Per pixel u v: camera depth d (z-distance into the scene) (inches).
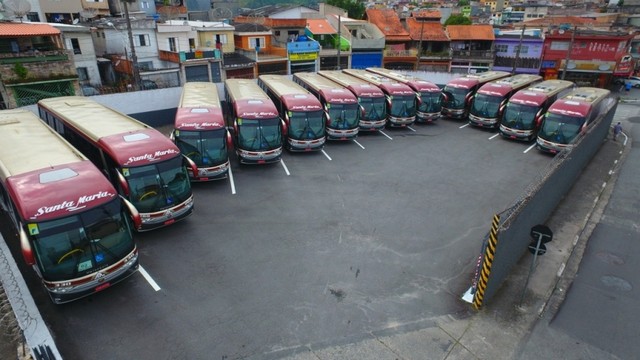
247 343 349.7
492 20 3125.0
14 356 321.1
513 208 438.0
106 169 515.2
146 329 361.4
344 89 896.9
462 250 500.1
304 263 462.0
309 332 364.2
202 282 425.1
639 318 404.5
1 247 440.1
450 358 344.2
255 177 692.1
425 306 402.6
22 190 371.9
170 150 501.4
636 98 1643.7
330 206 598.5
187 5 2290.8
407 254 487.5
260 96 788.0
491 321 386.6
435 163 786.8
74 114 637.3
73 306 386.3
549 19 2383.1
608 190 698.8
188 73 1327.5
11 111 642.2
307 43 1572.3
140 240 496.7
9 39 1012.5
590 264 489.4
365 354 343.9
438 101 1025.5
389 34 1886.1
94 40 1393.9
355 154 819.4
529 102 898.1
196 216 558.3
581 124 797.9
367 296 413.1
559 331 380.2
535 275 454.3
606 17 2645.2
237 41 1600.6
